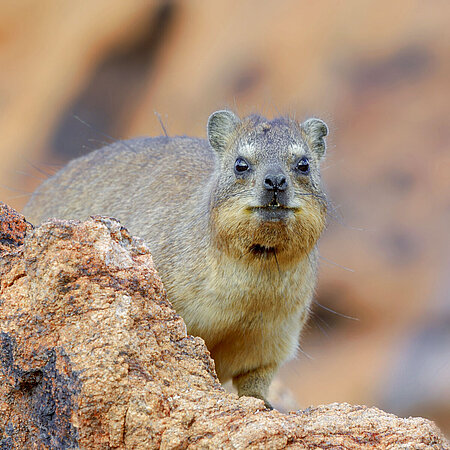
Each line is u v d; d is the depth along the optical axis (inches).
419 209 1185.4
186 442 287.3
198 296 453.7
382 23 1355.8
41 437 301.7
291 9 1427.2
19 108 1497.3
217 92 1349.7
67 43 1523.1
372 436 299.3
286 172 438.9
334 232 1167.6
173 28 1510.8
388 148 1235.2
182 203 499.5
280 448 281.9
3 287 315.9
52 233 316.5
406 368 1042.1
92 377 293.3
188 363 321.1
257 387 474.0
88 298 309.3
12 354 305.7
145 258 337.4
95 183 571.8
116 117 1453.0
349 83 1307.8
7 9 1622.8
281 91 1317.7
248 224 431.8
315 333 1114.7
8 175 1397.6
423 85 1291.8
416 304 1116.5
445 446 306.5
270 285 445.4
